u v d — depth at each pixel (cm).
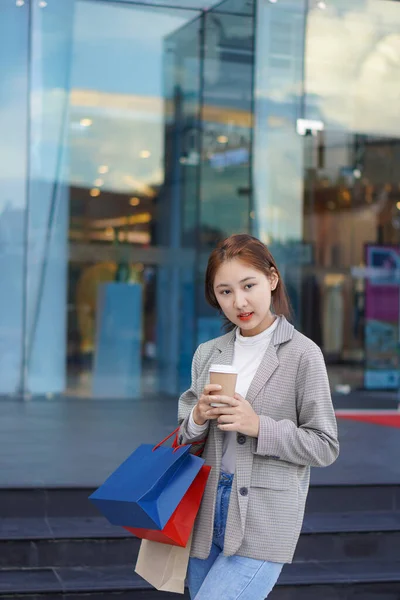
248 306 251
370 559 517
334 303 1152
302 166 1118
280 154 1109
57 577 466
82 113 1062
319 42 1091
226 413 238
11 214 1050
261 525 245
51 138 1055
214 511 251
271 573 248
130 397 1094
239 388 256
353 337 1166
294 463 249
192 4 1059
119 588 450
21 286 1056
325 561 511
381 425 905
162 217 1094
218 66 1084
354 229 1148
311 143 1116
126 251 1088
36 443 725
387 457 686
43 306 1064
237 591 244
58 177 1060
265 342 260
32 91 1046
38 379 1066
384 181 1145
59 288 1068
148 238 1092
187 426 254
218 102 1092
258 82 1091
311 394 248
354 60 1102
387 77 1113
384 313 1173
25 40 1040
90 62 1059
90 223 1073
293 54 1091
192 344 1109
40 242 1059
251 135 1102
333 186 1130
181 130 1088
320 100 1105
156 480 232
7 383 1058
